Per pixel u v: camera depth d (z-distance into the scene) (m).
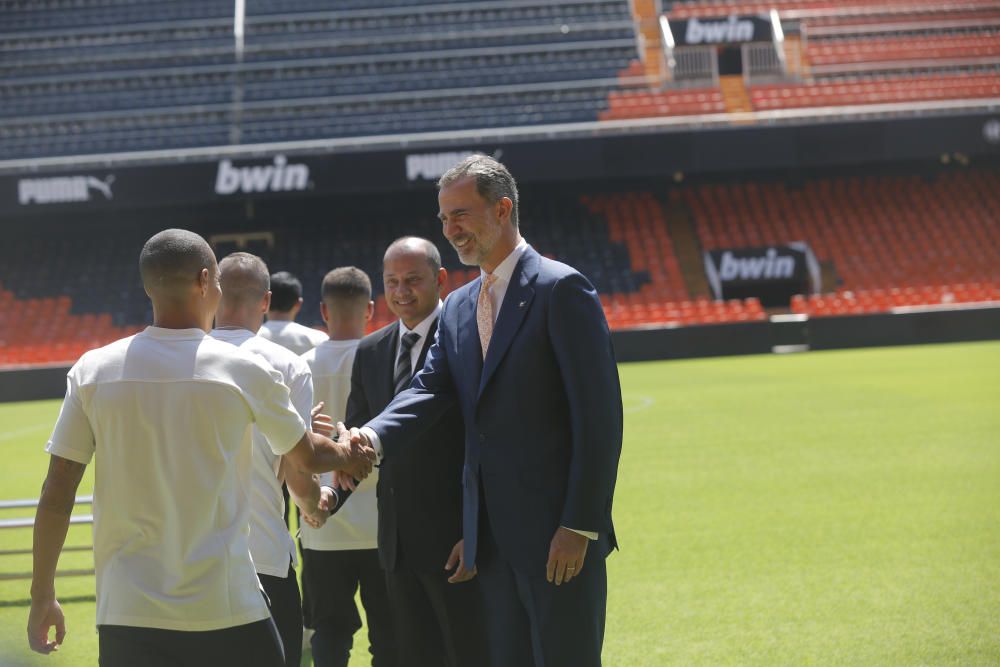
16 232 30.48
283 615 3.56
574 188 31.77
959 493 7.96
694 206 31.70
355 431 3.10
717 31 31.59
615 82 32.12
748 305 26.73
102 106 31.53
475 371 3.05
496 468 2.98
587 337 2.87
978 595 5.28
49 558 2.63
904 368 18.72
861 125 27.78
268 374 2.75
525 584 2.95
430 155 27.16
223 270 3.88
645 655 4.59
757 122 27.88
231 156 26.98
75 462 2.64
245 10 34.47
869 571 5.86
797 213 31.36
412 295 3.73
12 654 3.88
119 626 2.59
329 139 30.27
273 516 3.59
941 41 33.84
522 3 34.62
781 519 7.36
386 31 33.84
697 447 11.05
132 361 2.65
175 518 2.61
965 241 30.25
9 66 32.59
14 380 22.69
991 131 27.89
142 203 26.81
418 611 3.64
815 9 34.81
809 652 4.52
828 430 11.73
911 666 4.28
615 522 7.55
